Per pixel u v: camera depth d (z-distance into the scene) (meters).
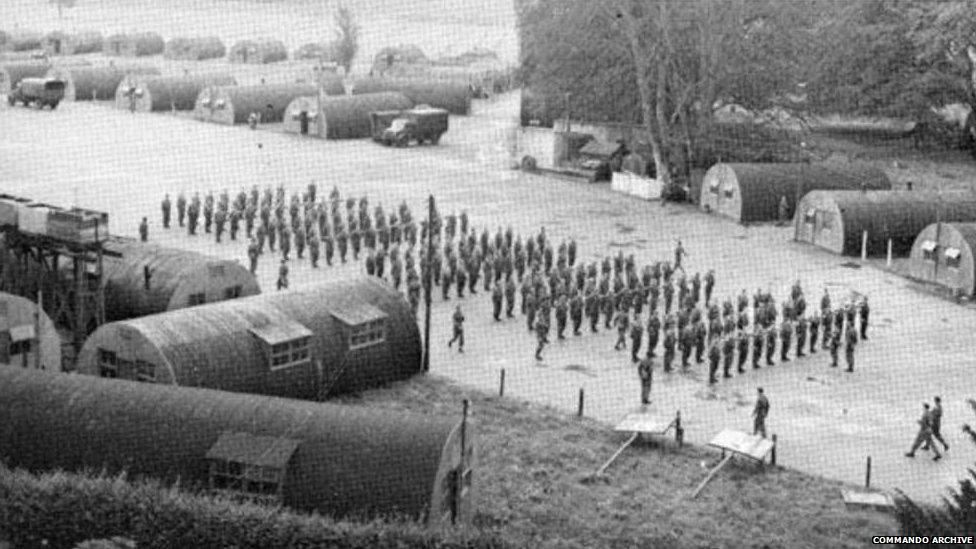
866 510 38.12
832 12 103.69
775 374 52.50
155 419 33.78
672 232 79.94
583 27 96.44
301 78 148.50
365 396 47.06
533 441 42.78
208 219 73.38
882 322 61.09
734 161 94.81
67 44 175.38
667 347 52.03
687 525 36.47
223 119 119.31
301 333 44.41
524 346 54.97
